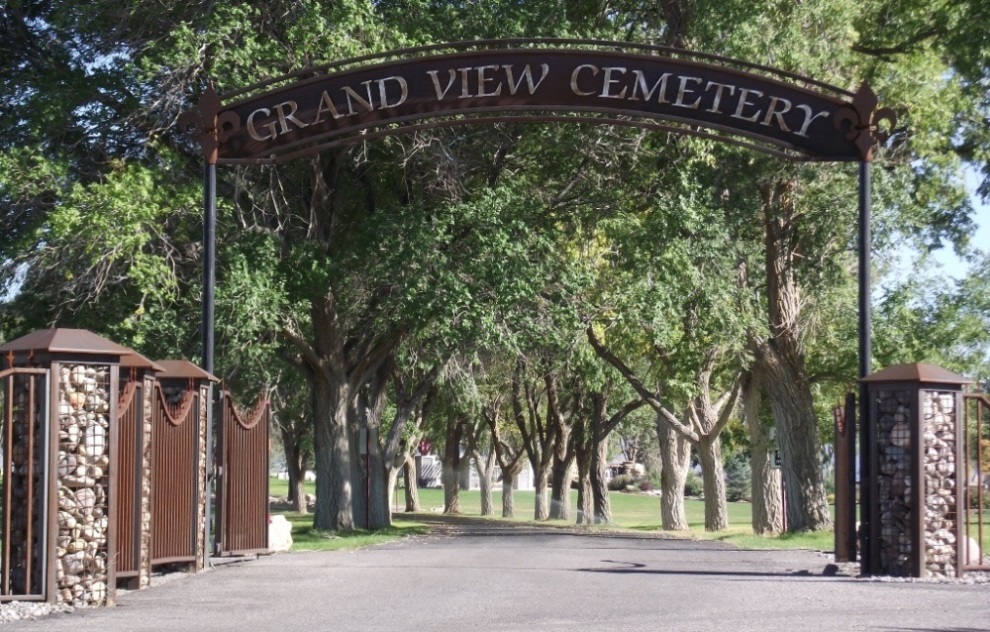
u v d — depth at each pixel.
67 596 10.76
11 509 10.75
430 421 53.81
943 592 11.96
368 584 12.69
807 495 27.86
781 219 26.91
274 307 23.86
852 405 14.51
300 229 26.97
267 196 25.72
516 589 12.17
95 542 10.95
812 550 19.50
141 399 12.28
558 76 16.33
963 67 26.95
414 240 24.80
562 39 16.47
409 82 16.38
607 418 49.09
